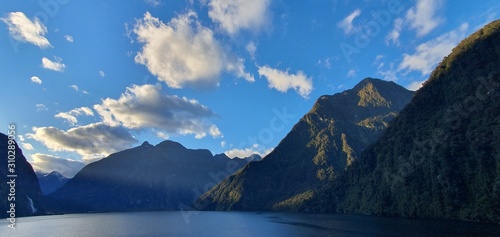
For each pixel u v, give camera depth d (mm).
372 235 130625
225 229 196250
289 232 164125
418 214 187125
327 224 188125
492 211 141250
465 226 134000
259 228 192750
